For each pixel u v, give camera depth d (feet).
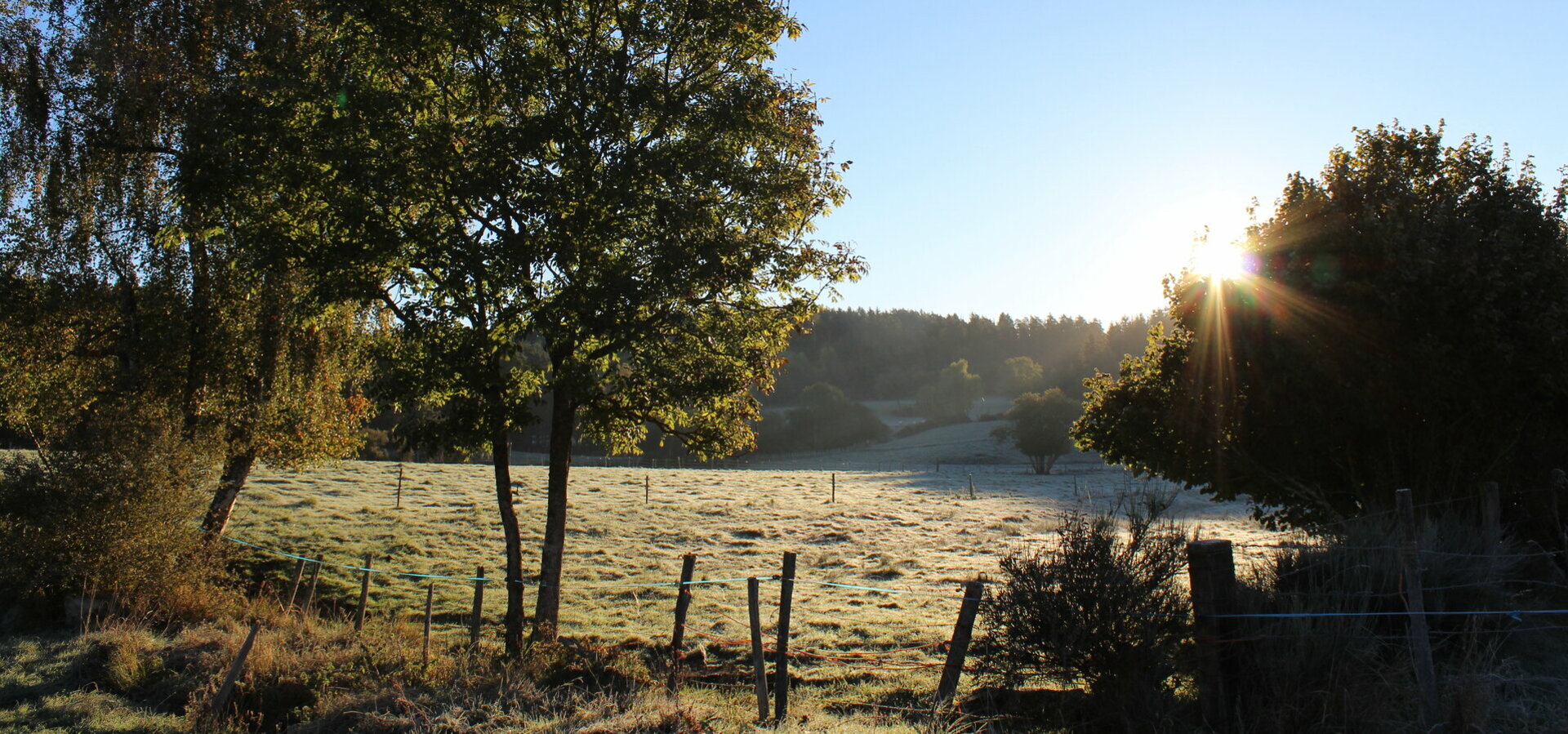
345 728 28.19
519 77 40.04
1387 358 34.71
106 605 47.83
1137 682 23.67
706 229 40.06
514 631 42.39
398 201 41.14
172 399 61.00
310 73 43.93
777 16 42.65
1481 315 33.19
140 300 61.21
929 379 538.47
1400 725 21.58
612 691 30.53
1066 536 26.09
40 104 58.65
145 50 58.29
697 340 42.55
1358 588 26.27
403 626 47.60
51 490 48.08
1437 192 37.81
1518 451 35.32
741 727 26.63
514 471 168.66
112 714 32.37
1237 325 39.63
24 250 59.16
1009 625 25.75
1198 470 43.55
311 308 44.09
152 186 60.75
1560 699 22.85
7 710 33.06
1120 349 531.91
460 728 26.48
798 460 301.63
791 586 29.19
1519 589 31.12
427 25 40.19
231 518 84.48
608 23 43.70
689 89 42.34
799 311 45.29
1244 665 23.61
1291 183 40.55
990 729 24.12
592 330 38.93
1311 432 37.52
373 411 75.56
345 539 80.33
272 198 46.14
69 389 62.03
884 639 43.37
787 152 44.34
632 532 96.63
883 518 116.57
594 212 39.75
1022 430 235.61
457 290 38.99
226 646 37.88
